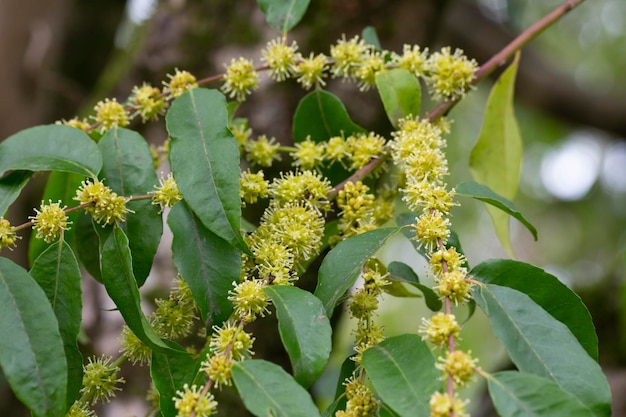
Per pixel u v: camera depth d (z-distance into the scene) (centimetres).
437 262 40
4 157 45
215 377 38
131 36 79
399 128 49
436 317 38
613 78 158
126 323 42
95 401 43
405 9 63
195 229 43
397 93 49
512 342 38
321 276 42
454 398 36
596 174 171
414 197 43
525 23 143
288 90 60
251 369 38
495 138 56
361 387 40
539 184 173
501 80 55
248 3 62
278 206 45
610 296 86
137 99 49
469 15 113
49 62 87
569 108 124
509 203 44
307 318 39
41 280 42
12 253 69
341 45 50
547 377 37
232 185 42
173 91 48
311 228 44
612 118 123
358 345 43
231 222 42
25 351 39
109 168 46
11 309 40
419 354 38
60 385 39
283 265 42
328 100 51
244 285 41
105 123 48
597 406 37
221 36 62
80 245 49
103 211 43
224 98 44
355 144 49
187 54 63
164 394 42
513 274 40
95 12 94
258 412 36
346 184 46
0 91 76
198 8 63
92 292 59
